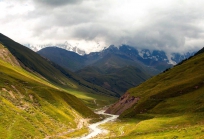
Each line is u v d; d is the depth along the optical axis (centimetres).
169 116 11681
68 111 15062
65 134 10975
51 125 11250
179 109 13200
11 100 11488
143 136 7012
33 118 10606
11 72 19738
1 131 7788
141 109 16875
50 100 15225
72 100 18388
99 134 11612
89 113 18300
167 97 16662
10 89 12812
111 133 11762
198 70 19862
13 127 8562
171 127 8575
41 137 9256
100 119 18500
